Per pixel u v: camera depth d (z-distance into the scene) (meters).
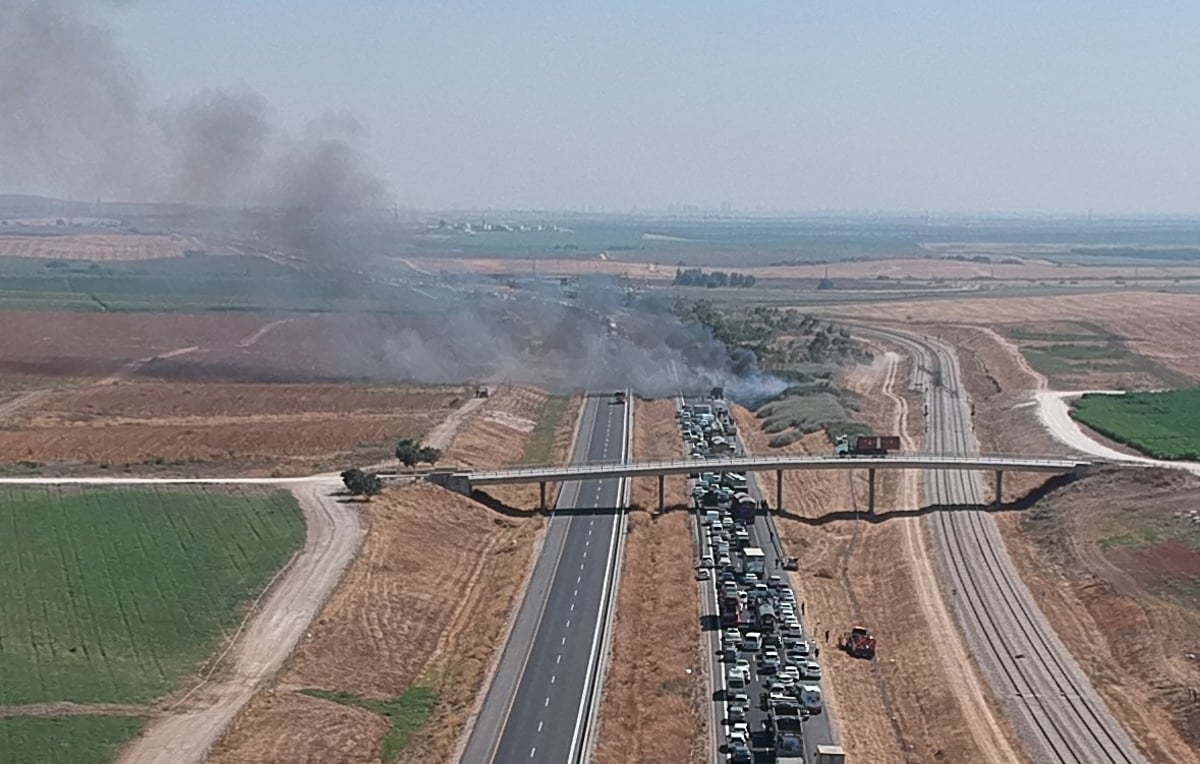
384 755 95.75
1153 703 108.69
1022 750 100.44
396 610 124.75
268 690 103.69
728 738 100.44
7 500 149.75
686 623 124.25
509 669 111.38
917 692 113.12
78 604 119.00
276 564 132.12
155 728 95.75
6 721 94.69
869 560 150.62
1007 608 131.75
